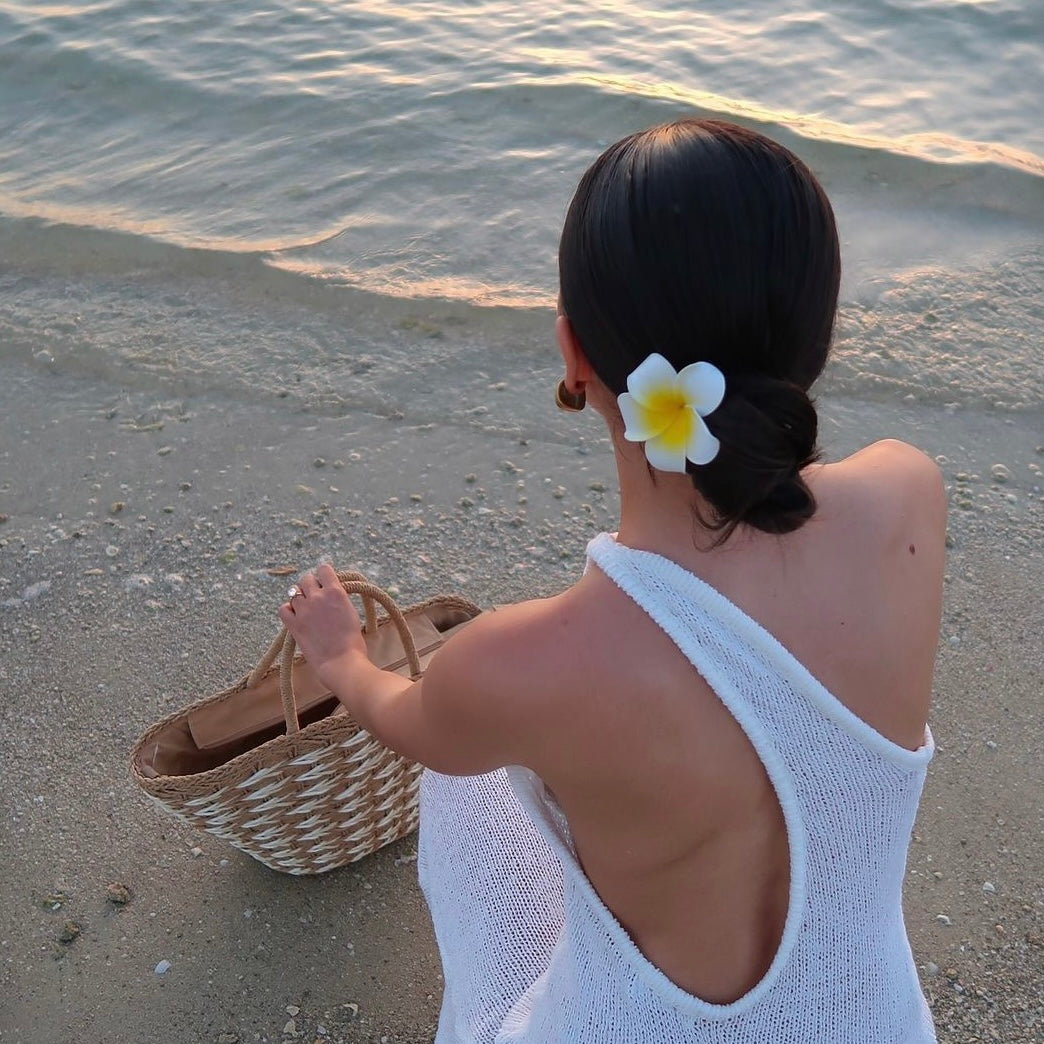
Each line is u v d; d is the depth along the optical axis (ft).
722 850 3.42
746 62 20.29
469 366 12.62
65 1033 6.42
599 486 10.81
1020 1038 6.36
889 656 3.33
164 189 16.53
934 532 3.62
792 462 2.92
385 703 4.64
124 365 12.64
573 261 2.98
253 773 5.86
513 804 5.33
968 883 7.22
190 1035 6.42
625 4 23.04
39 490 10.75
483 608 9.47
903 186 15.94
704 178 2.77
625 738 3.18
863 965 3.81
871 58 20.31
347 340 13.10
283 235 15.24
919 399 11.90
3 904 7.08
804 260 2.85
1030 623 9.20
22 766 8.02
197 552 10.00
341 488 10.78
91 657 8.93
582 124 17.80
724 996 3.80
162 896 7.14
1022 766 8.02
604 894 3.86
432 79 19.34
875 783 3.38
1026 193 15.65
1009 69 19.76
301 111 18.48
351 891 7.16
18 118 18.81
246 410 11.92
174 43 21.03
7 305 13.80
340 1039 6.42
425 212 15.71
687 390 2.78
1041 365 12.35
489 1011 4.84
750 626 3.12
